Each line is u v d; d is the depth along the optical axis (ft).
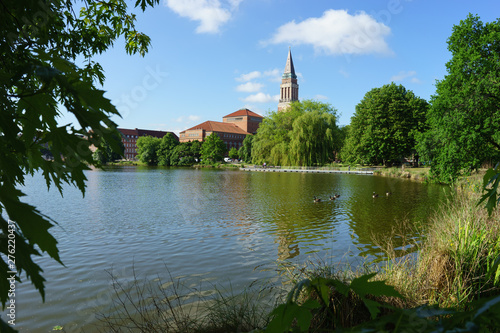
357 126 179.01
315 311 9.68
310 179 135.44
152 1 8.31
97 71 8.18
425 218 47.11
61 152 2.87
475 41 69.41
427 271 14.64
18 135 2.85
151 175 167.84
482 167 62.28
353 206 61.16
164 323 15.08
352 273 14.28
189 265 28.35
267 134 208.13
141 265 28.32
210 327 12.55
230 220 48.70
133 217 50.85
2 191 2.58
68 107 2.84
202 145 335.67
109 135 2.96
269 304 14.99
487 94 64.80
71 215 52.70
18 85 2.82
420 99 167.94
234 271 26.21
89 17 9.45
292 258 29.55
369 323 2.21
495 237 16.20
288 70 521.24
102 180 130.52
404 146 159.22
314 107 203.72
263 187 100.58
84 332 16.43
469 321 1.79
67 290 22.57
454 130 66.28
